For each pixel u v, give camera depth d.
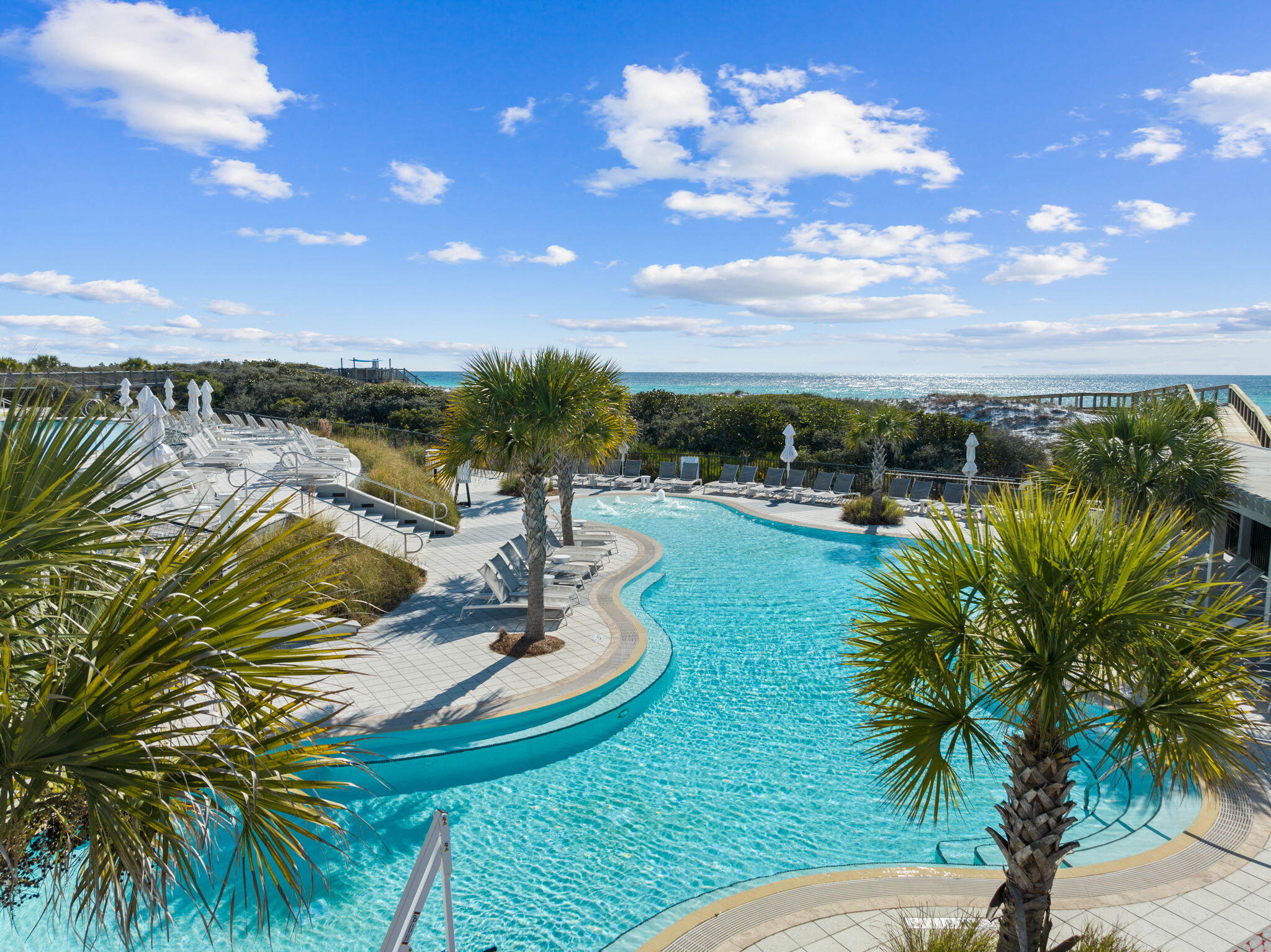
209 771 2.61
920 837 7.16
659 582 15.52
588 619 12.64
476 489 25.20
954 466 26.20
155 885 2.50
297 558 2.94
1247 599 3.94
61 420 3.24
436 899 6.26
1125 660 3.80
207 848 2.72
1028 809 4.23
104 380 37.62
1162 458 10.20
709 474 28.95
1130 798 7.39
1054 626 3.88
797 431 31.19
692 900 5.92
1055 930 5.35
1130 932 5.32
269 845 2.75
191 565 2.80
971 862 6.71
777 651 11.91
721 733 9.27
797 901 5.84
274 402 40.28
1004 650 4.12
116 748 2.46
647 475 28.44
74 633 2.98
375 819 7.43
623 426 12.05
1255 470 11.68
